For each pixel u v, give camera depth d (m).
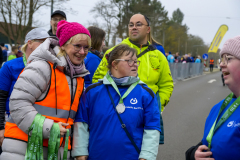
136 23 3.03
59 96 1.99
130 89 2.07
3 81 2.64
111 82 2.08
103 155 2.00
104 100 2.08
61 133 1.91
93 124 2.08
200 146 1.73
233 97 1.68
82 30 2.07
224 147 1.55
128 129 2.00
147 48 3.03
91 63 3.21
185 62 21.52
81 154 2.05
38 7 19.44
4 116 2.68
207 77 23.28
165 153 4.28
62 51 2.09
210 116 1.86
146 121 2.08
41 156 1.88
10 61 2.71
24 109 1.87
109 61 2.15
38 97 1.96
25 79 1.90
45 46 2.01
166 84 3.08
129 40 3.12
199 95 11.55
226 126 1.58
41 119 1.87
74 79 2.13
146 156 1.98
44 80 1.94
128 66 2.09
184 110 7.96
